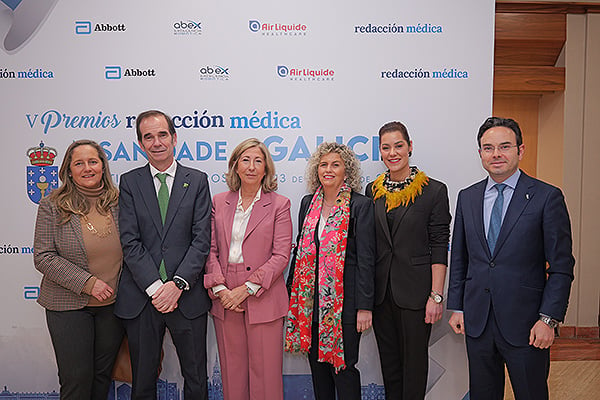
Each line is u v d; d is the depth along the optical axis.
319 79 2.87
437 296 2.48
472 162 2.90
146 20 2.83
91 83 2.84
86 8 2.81
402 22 2.85
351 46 2.86
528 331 2.17
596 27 4.15
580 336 4.50
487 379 2.30
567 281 2.12
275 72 2.86
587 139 4.34
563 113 4.29
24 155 2.86
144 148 2.48
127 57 2.84
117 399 2.89
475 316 2.28
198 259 2.42
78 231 2.44
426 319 2.48
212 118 2.87
